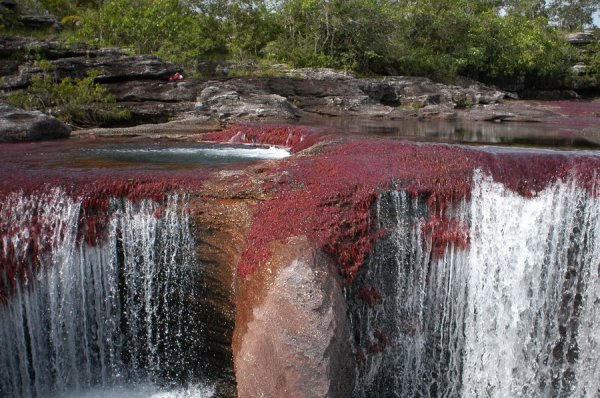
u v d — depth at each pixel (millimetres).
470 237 6691
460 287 6723
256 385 5398
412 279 6547
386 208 6500
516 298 6883
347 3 26891
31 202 6555
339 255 6078
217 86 17812
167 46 21141
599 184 6812
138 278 6738
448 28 33844
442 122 18172
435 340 6742
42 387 6676
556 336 7023
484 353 6867
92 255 6578
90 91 15734
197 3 27906
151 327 6879
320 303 5391
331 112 20594
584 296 7000
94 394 6754
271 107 17234
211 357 6734
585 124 17734
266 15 27828
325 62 26297
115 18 21438
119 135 13438
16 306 6359
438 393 6867
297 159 7945
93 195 6602
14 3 21797
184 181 6988
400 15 31750
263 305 5566
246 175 7246
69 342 6625
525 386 7027
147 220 6633
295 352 5246
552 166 7086
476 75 36281
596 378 7020
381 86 24422
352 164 7355
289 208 6395
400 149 8117
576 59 41094
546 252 6969
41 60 16719
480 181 6840
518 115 20672
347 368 5637
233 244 6426
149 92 17203
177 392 6809
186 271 6648
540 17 40500
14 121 12031
